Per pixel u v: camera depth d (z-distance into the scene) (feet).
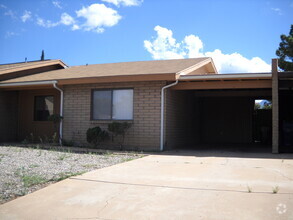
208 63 51.19
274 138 32.22
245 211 12.94
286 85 34.06
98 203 14.58
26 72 50.85
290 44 70.33
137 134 36.19
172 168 22.65
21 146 38.50
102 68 47.96
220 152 34.06
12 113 48.93
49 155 29.78
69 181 18.48
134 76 34.78
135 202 14.56
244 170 21.49
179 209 13.47
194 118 49.78
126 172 21.09
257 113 54.80
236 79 33.55
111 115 38.06
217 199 14.57
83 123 39.68
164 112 35.50
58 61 56.39
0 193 16.22
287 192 15.39
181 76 34.19
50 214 13.41
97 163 25.27
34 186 17.56
